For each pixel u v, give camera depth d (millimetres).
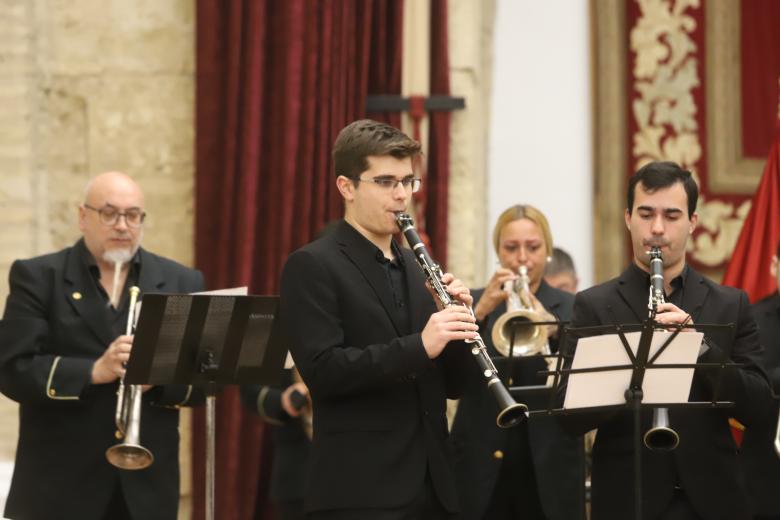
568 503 12664
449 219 17297
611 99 17688
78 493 11914
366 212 10141
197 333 11547
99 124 17234
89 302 12391
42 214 17141
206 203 16844
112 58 17266
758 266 15500
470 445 12938
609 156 17656
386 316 10016
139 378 11422
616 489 10570
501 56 17859
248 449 16594
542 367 13031
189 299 11375
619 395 10180
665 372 10156
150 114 17266
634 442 10453
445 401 10227
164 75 17281
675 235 10758
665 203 10742
